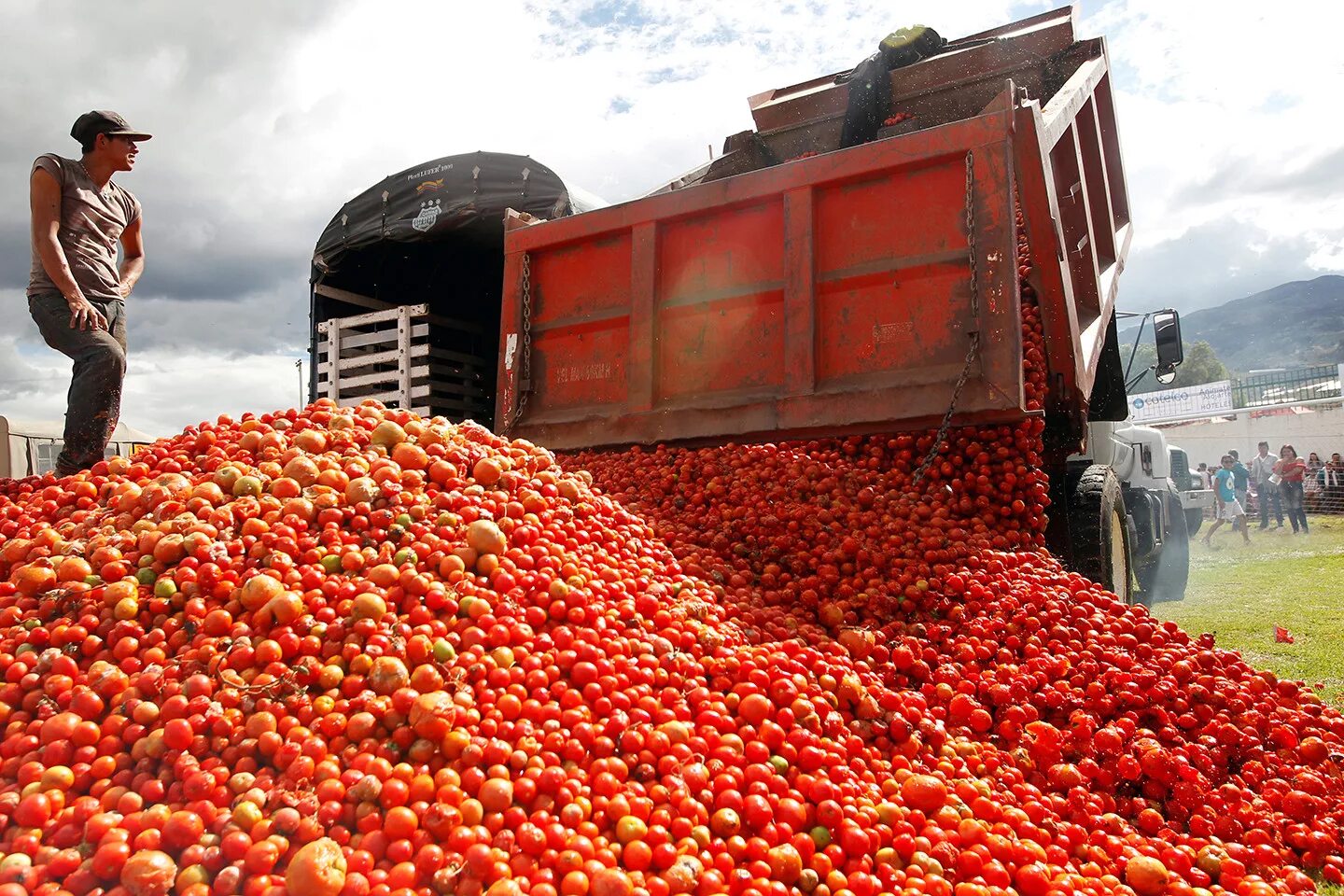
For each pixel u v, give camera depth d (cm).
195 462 375
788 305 536
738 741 299
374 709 257
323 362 959
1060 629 424
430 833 232
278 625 272
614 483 568
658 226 597
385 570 303
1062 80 786
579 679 296
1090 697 390
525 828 238
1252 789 378
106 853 206
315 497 333
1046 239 525
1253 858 329
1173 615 984
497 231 898
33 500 374
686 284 588
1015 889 289
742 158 893
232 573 289
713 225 581
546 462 439
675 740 289
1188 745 381
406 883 218
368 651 272
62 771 225
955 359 493
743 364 565
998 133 481
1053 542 614
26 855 207
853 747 328
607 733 280
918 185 510
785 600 442
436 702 253
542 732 270
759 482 533
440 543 329
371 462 375
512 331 662
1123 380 859
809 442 565
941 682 391
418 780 240
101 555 289
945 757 348
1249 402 4909
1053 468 611
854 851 279
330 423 411
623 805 257
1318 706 441
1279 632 756
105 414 623
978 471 530
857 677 357
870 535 479
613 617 335
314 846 212
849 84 842
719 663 337
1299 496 2212
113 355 622
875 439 559
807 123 889
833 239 533
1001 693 379
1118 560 675
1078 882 295
